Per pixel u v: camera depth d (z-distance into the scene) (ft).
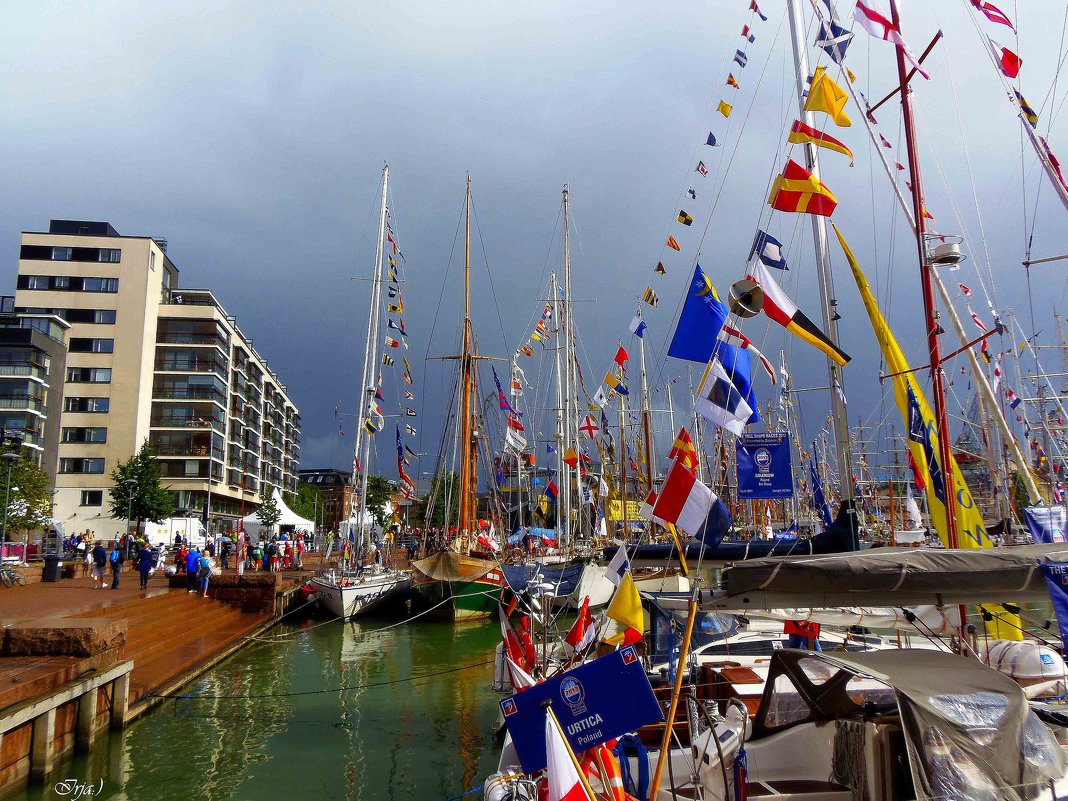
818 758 23.09
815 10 33.99
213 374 224.74
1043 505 33.81
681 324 23.34
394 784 35.35
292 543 161.79
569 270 121.08
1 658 38.45
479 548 103.09
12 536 140.26
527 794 22.68
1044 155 35.06
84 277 214.69
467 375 120.57
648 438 115.85
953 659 21.04
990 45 35.63
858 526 31.65
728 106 43.62
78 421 207.92
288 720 46.57
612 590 38.32
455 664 67.15
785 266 27.68
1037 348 81.92
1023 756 18.10
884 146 39.11
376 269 115.55
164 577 106.63
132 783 35.14
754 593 21.12
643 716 17.42
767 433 32.78
